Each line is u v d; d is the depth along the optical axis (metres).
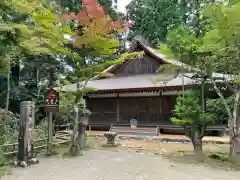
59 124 11.88
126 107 15.15
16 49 7.57
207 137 11.68
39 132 9.09
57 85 15.17
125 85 14.27
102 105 16.03
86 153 7.96
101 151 8.41
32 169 5.66
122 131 13.90
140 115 14.38
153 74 15.95
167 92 13.92
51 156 7.28
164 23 26.62
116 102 15.54
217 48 7.02
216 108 8.35
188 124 7.71
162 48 8.66
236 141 6.78
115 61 7.81
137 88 13.16
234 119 6.90
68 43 7.83
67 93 10.77
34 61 15.56
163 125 13.48
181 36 7.88
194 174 5.45
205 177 5.20
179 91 13.23
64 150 8.28
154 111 14.34
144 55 16.30
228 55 7.07
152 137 11.92
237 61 7.00
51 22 7.23
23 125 6.04
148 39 27.22
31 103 6.23
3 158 5.86
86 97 16.31
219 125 12.02
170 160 6.93
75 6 18.47
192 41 7.72
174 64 8.56
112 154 7.84
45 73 16.91
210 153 8.03
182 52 7.72
